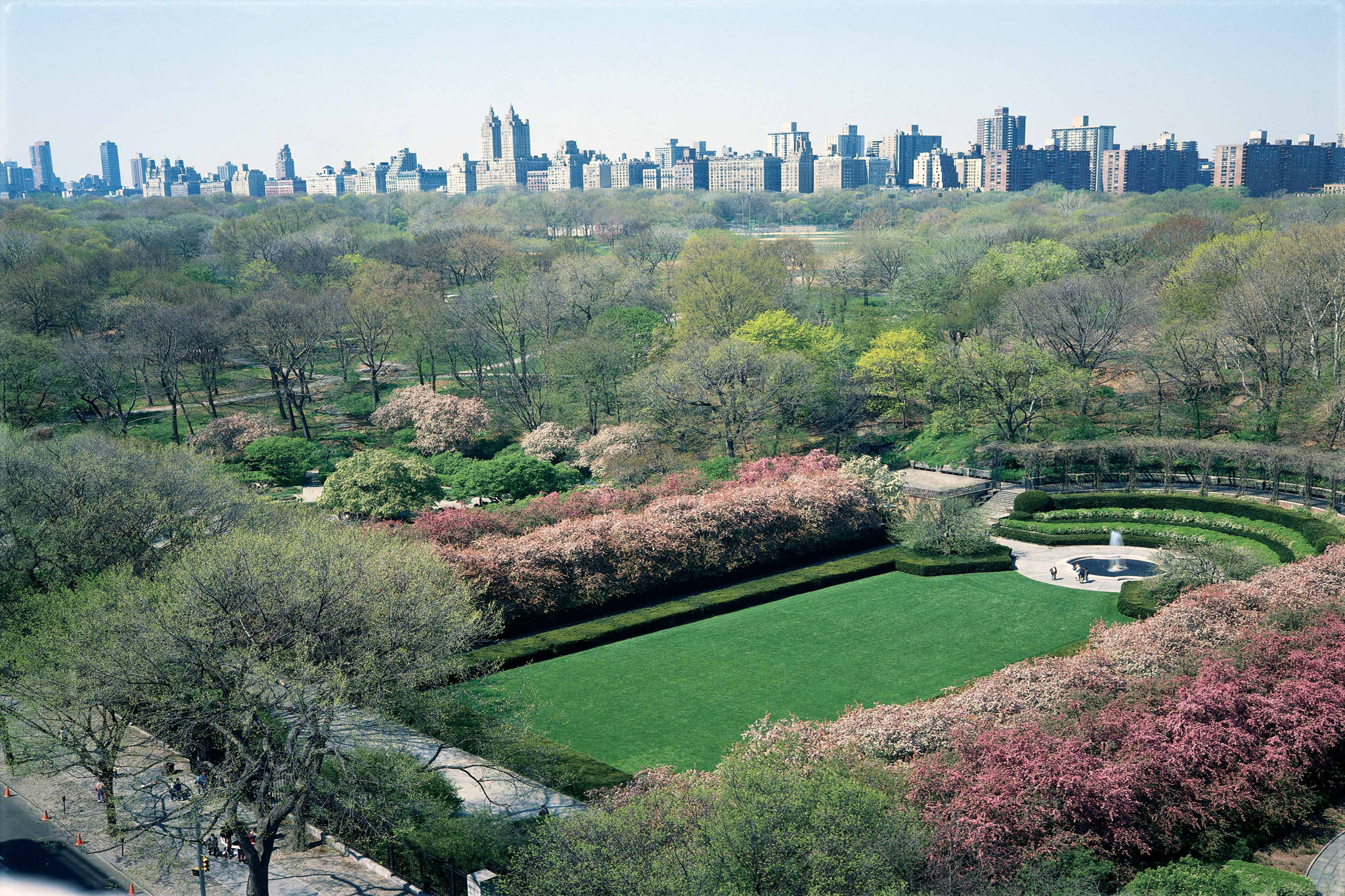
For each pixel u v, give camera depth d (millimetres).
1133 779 32312
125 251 167375
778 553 67312
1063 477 86875
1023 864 29234
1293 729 36125
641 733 43906
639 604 60312
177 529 50719
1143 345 101562
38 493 52375
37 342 108500
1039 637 54781
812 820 26234
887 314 142250
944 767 33219
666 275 168625
